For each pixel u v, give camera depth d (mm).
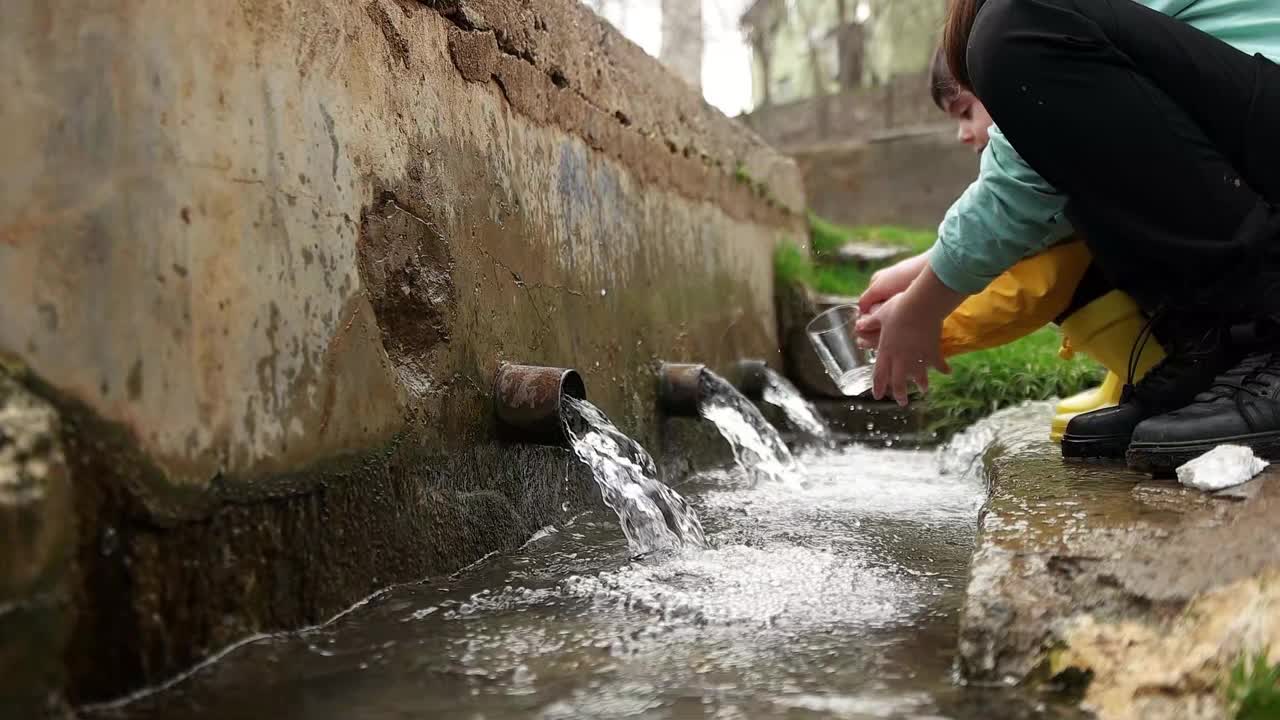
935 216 10086
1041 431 3188
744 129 5105
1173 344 2256
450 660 1383
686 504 2268
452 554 1963
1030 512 1729
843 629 1526
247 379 1427
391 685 1280
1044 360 4863
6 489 1027
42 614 1071
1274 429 1898
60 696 1107
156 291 1268
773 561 1996
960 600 1683
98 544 1172
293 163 1565
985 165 2086
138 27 1261
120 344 1212
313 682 1288
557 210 2701
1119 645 1276
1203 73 1891
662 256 3680
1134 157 1889
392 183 1866
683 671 1334
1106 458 2322
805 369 5492
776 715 1171
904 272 2486
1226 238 1894
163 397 1270
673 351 3689
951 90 3260
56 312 1142
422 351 1947
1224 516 1580
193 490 1310
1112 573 1388
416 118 1972
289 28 1566
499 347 2264
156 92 1284
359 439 1697
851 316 2652
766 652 1415
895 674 1322
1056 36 1875
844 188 10359
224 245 1394
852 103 12219
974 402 4676
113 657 1188
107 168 1210
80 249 1171
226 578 1381
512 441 2203
